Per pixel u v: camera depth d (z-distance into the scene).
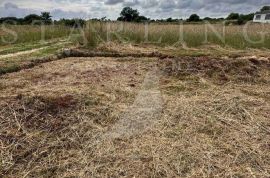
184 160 3.23
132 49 9.56
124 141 3.58
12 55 8.47
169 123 3.99
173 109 4.39
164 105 4.53
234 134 3.76
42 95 4.48
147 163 3.19
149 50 9.52
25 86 5.42
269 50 9.83
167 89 5.36
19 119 3.92
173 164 3.17
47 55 8.25
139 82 5.72
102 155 3.32
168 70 6.36
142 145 3.49
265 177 2.99
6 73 6.44
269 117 4.23
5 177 3.04
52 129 3.77
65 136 3.65
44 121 3.90
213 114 4.25
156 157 3.28
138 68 6.80
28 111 4.06
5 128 3.76
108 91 5.11
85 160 3.25
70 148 3.47
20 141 3.56
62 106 4.20
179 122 4.02
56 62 7.61
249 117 4.20
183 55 8.29
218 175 3.00
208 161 3.22
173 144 3.52
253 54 8.51
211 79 5.96
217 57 7.58
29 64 7.11
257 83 5.84
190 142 3.57
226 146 3.50
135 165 3.16
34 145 3.50
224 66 6.44
